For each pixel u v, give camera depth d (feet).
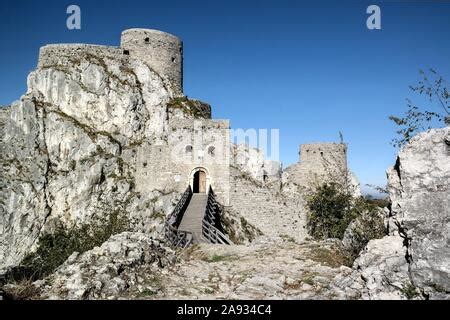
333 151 140.67
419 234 28.78
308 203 113.91
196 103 162.50
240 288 37.09
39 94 161.79
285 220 124.88
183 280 39.78
